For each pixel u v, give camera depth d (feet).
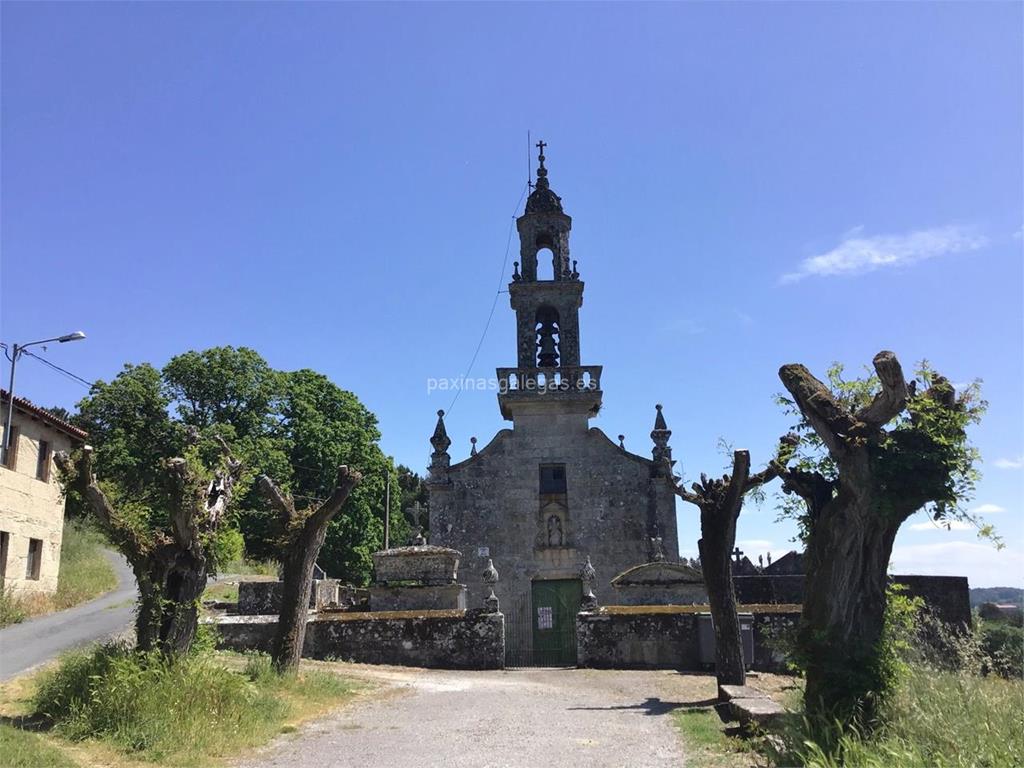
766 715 33.50
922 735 26.63
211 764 29.94
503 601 91.97
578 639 67.10
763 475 45.19
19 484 82.74
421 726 37.63
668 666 65.57
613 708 43.19
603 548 93.56
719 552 46.26
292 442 152.35
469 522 95.04
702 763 29.48
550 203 105.50
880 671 30.30
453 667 66.33
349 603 92.53
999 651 33.81
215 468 43.73
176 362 147.95
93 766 28.14
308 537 50.80
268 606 75.41
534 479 96.22
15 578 81.05
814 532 32.81
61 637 59.93
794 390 32.86
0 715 34.86
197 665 37.60
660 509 94.38
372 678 55.21
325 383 163.84
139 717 32.60
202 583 39.34
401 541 183.42
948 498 29.40
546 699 47.06
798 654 32.14
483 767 29.37
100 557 110.42
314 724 38.17
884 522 30.63
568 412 98.63
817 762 25.84
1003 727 25.40
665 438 97.30
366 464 158.51
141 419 143.23
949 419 29.58
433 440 98.37
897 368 28.86
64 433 93.09
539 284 101.76
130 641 45.60
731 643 45.32
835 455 31.14
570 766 29.45
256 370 153.69
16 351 80.53
